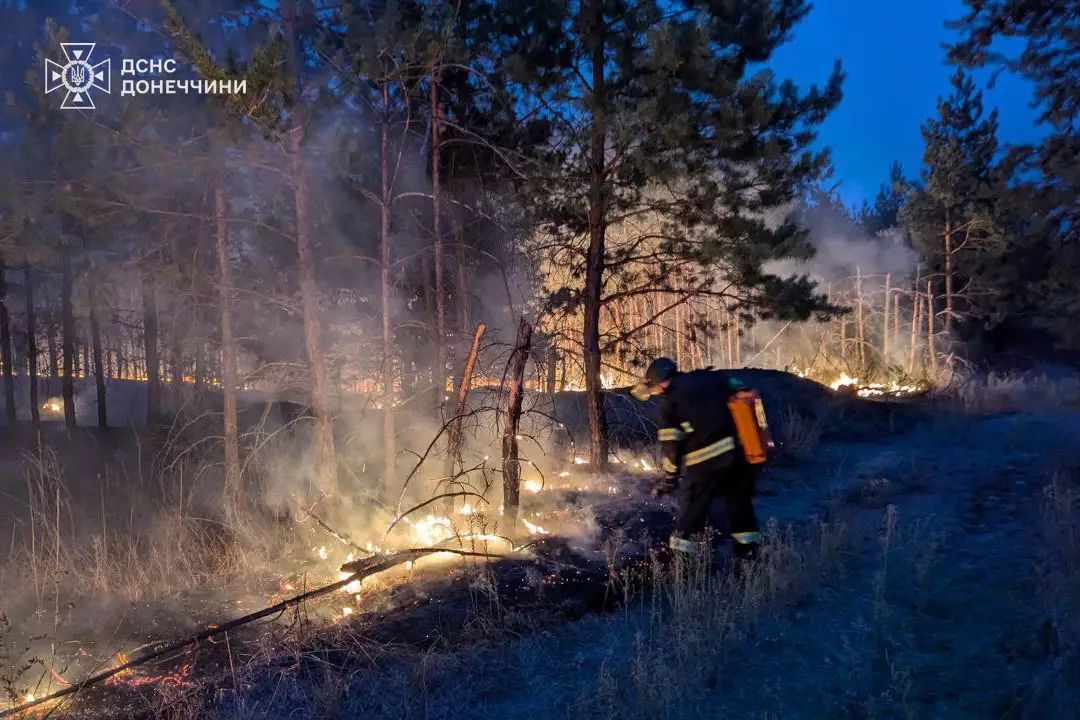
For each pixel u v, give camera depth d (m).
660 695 3.23
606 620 4.35
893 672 3.11
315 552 6.01
